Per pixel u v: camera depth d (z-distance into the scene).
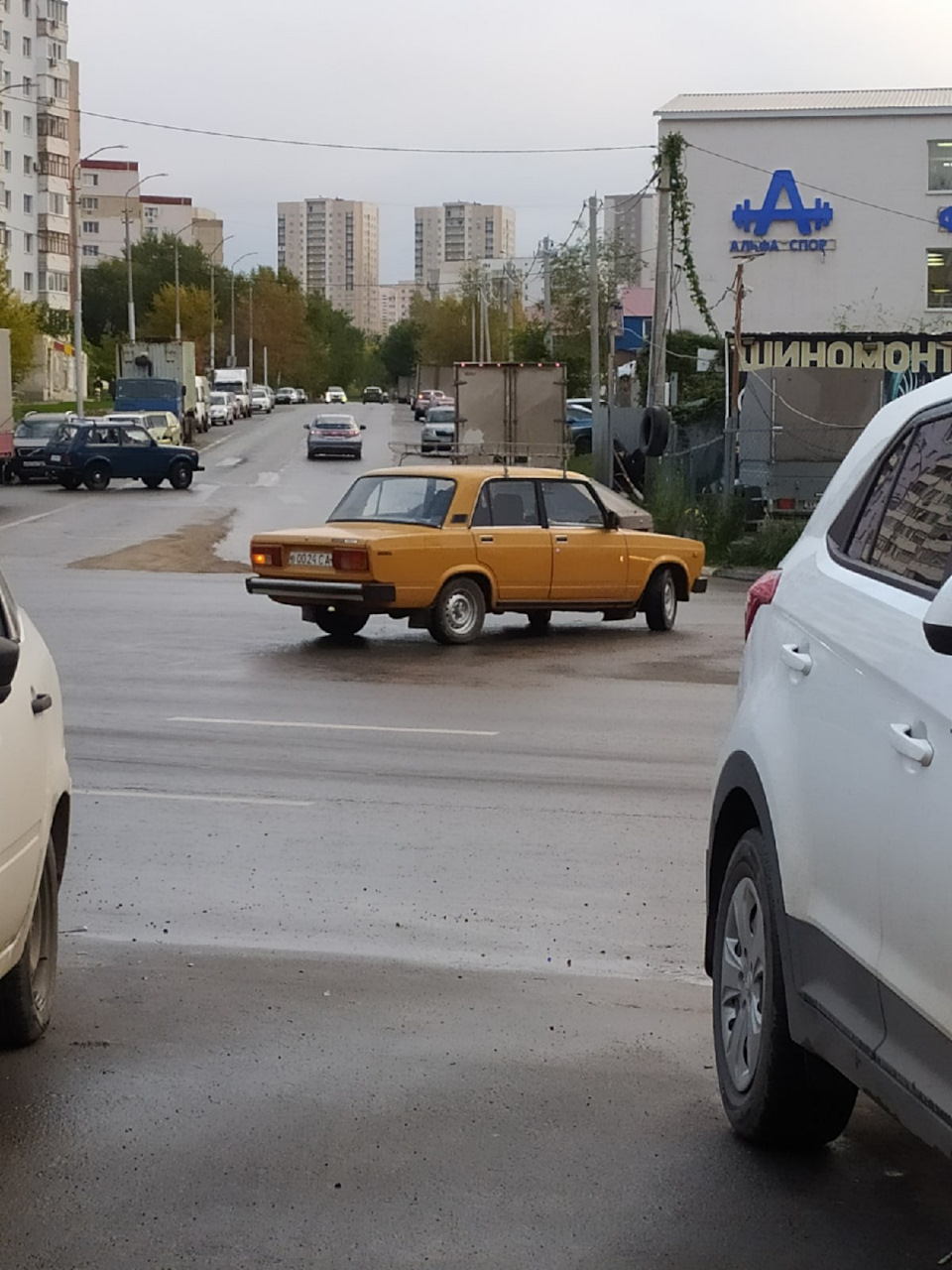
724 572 28.97
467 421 37.03
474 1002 6.11
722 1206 4.32
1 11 115.44
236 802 9.47
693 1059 5.54
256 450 67.94
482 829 8.91
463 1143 4.73
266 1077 5.26
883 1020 3.78
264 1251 4.03
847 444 31.95
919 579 4.04
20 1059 5.39
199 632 17.66
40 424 50.16
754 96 66.31
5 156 117.94
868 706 3.98
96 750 10.91
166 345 70.38
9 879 4.79
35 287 121.69
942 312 62.34
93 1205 4.28
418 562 16.61
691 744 11.73
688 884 7.88
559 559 17.64
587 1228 4.18
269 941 6.86
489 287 129.75
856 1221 4.24
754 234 62.53
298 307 166.38
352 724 12.23
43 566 25.84
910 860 3.62
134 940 6.83
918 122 61.72
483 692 14.05
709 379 49.38
